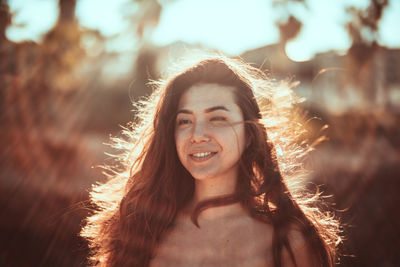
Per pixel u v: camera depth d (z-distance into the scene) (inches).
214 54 78.8
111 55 576.7
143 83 621.0
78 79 477.7
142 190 71.4
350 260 142.9
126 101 581.9
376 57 459.2
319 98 356.5
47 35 407.2
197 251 62.6
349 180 236.4
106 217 76.9
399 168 278.8
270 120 70.9
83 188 133.5
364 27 456.8
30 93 352.5
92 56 529.0
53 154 271.1
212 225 63.1
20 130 292.8
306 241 61.9
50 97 405.4
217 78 64.7
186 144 62.5
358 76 426.6
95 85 536.7
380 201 212.4
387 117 381.7
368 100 400.5
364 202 210.1
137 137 82.1
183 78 66.9
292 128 82.0
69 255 130.2
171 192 69.5
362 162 282.0
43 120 349.1
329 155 270.2
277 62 491.8
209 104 62.1
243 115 65.0
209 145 61.0
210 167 61.0
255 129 65.4
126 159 81.0
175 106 68.7
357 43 453.4
